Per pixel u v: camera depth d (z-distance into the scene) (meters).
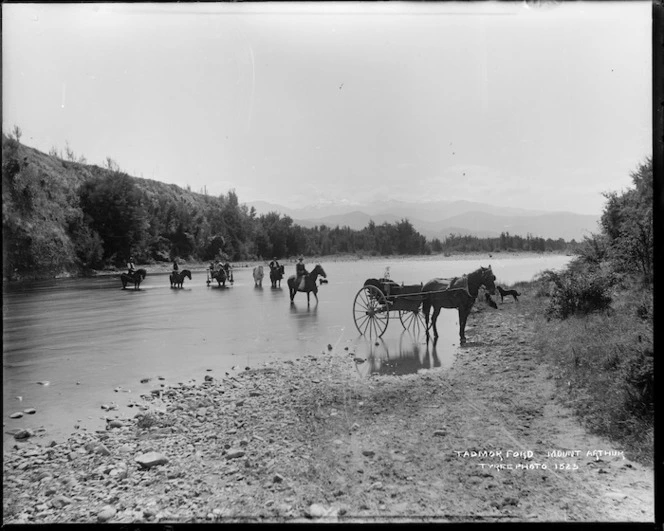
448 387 6.09
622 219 7.41
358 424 5.16
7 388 7.14
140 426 5.55
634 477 3.97
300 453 4.57
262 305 15.45
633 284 6.86
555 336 7.05
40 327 12.11
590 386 5.35
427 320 8.73
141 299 17.91
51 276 24.91
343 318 12.29
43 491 4.16
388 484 3.96
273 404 5.99
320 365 7.69
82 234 26.77
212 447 4.85
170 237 30.95
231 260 29.28
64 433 5.46
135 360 8.65
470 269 11.81
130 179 29.20
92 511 3.82
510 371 6.42
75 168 28.23
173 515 3.69
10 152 20.16
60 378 7.61
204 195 34.06
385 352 8.25
